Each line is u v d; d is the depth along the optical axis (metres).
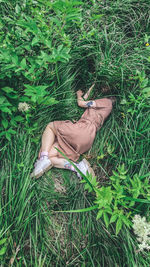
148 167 2.05
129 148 2.15
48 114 2.24
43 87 1.58
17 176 1.95
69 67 2.29
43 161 2.03
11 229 1.87
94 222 2.03
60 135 2.12
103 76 2.35
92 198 2.13
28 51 1.97
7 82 1.88
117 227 1.54
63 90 2.29
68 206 2.13
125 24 2.47
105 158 2.32
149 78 2.25
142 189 1.73
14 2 2.00
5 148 1.95
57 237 1.99
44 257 1.86
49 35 1.90
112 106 2.41
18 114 2.02
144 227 1.49
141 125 2.08
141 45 2.38
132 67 2.27
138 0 2.42
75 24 2.14
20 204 1.90
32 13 1.86
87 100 2.43
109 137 2.33
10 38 1.78
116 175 1.83
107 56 2.31
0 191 1.91
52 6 1.53
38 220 1.98
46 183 2.17
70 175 2.25
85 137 2.11
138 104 2.19
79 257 1.94
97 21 2.36
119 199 1.77
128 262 1.77
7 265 1.77
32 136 2.13
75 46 2.20
